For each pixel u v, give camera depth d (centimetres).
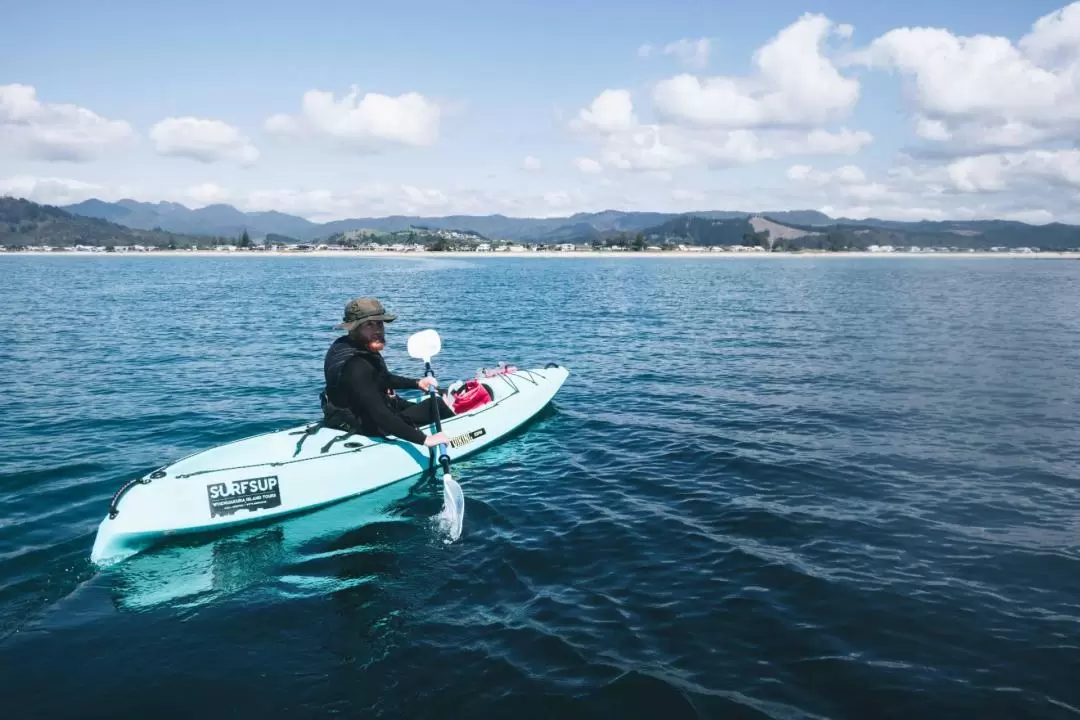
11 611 432
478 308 2811
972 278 5919
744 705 339
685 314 2525
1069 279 5794
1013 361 1438
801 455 772
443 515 601
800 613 430
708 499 636
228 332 1930
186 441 823
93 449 784
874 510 609
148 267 8644
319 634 407
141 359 1438
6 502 615
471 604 444
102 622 420
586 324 2181
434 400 698
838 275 6519
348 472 643
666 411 987
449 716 333
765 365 1390
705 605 440
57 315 2400
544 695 347
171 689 353
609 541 543
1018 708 338
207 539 550
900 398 1076
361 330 638
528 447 808
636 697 345
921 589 461
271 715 333
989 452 784
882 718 331
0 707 336
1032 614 429
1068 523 579
